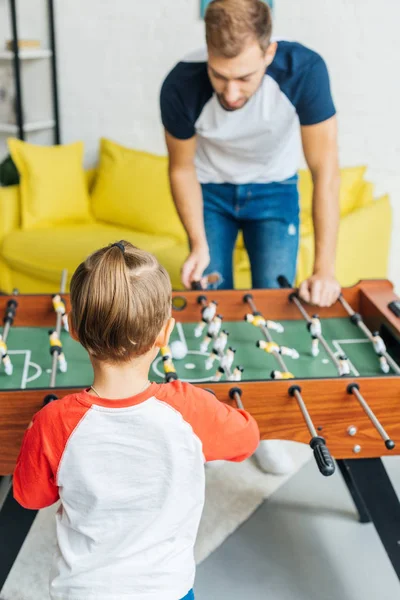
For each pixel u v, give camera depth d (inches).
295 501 89.5
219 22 77.8
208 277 105.2
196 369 70.4
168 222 145.1
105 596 43.9
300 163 152.6
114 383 44.6
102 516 44.9
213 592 74.0
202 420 46.3
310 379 59.8
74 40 162.7
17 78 163.5
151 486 44.9
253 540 82.0
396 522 67.1
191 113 95.1
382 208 138.8
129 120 165.3
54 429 44.2
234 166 102.3
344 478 83.4
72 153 154.8
